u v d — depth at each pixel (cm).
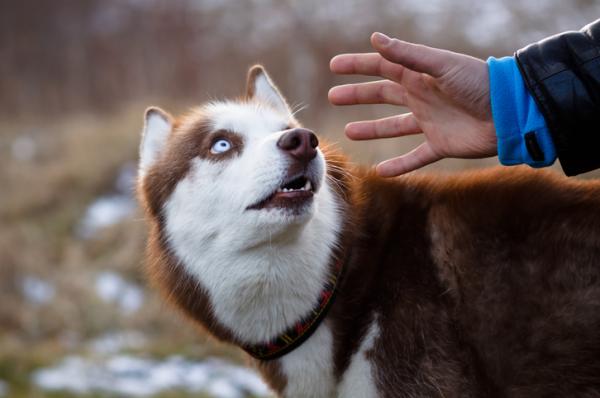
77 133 1280
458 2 1309
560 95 232
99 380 567
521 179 266
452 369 249
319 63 1217
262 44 1439
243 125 291
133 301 764
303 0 1357
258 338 278
